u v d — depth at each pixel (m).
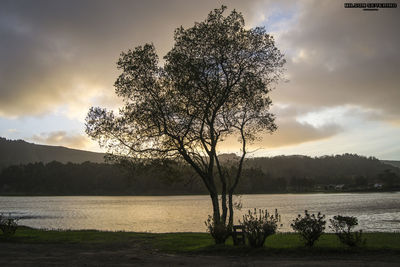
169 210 79.75
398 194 189.75
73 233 26.11
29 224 47.91
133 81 22.06
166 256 16.06
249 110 23.23
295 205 92.81
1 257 15.75
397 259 13.77
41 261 14.68
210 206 98.12
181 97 22.22
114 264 13.95
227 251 16.75
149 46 22.33
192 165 21.83
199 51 22.17
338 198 143.00
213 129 22.16
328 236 22.14
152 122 22.20
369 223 41.66
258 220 17.44
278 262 13.84
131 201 141.88
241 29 22.28
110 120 22.17
